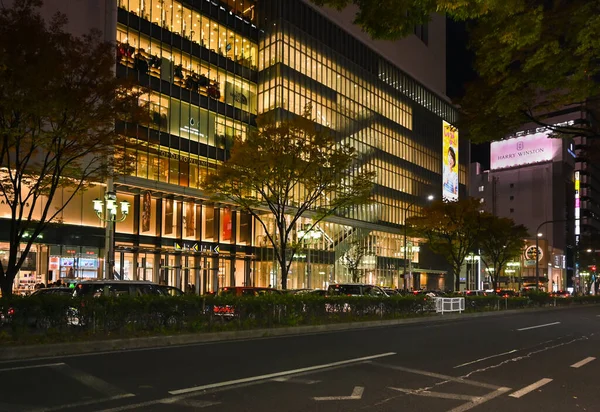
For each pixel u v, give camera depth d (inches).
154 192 1562.5
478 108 462.6
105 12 1419.8
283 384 348.8
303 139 943.7
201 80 1736.0
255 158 930.7
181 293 711.7
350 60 2416.3
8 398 298.0
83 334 524.1
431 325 893.2
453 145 3321.9
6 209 1238.9
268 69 1979.6
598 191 5039.4
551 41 368.8
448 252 1700.3
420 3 307.0
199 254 1684.3
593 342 660.1
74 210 1378.0
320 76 2186.3
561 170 4276.6
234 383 347.9
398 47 2878.9
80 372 377.1
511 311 1402.6
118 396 306.3
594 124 470.0
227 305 655.8
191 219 1702.8
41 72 532.4
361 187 1050.1
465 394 331.3
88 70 581.0
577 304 2009.1
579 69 384.5
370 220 2455.7
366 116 2502.5
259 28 2033.7
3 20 547.8
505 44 388.5
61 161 651.5
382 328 807.7
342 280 2225.6
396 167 2726.4
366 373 395.9
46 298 501.7
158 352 485.4
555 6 366.9
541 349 575.5
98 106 598.2
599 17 333.1
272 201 1035.3
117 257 1492.4
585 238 3769.7
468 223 1530.5
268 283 1875.0
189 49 1711.4
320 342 591.2
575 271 4308.6
